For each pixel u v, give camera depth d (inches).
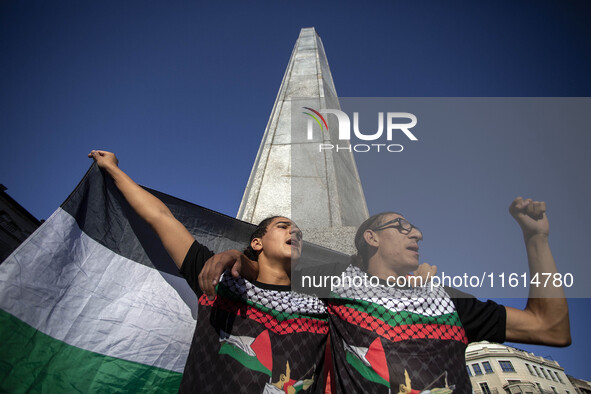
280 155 132.0
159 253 73.3
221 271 48.0
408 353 44.0
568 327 47.3
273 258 58.4
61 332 59.0
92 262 65.9
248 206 118.4
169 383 64.3
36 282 58.4
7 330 53.6
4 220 554.6
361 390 43.1
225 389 44.7
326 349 59.1
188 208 80.1
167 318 69.0
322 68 214.5
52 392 54.9
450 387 42.5
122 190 67.7
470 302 50.3
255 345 48.0
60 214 64.8
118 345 63.1
